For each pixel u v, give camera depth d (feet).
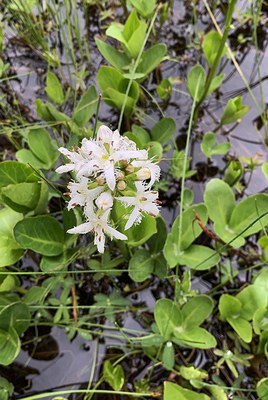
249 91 1.30
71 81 1.35
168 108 1.33
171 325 0.94
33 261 1.10
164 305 0.92
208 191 1.03
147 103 1.33
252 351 1.01
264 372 0.99
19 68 1.39
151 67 1.22
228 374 0.99
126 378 0.99
